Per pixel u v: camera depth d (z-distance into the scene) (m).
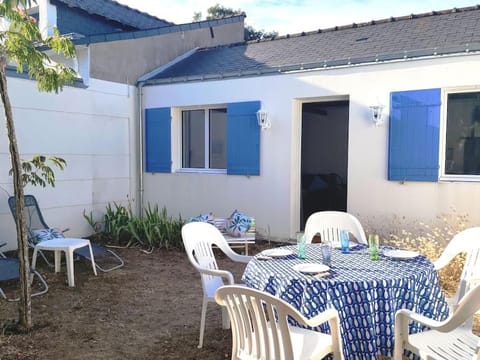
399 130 6.24
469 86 5.82
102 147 8.05
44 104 7.00
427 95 6.02
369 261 3.25
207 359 3.34
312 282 2.72
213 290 3.67
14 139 3.67
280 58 7.85
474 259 3.55
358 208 6.65
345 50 7.28
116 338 3.73
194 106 8.19
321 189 9.07
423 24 7.66
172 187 8.45
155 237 7.11
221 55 9.27
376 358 2.69
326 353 2.56
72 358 3.36
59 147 7.27
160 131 8.47
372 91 6.43
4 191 6.50
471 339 2.70
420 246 5.49
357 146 6.61
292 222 7.25
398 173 6.28
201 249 4.05
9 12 3.37
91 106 7.79
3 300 4.66
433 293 2.93
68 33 7.68
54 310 4.38
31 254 6.39
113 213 7.86
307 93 6.93
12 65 6.47
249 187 7.59
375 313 2.70
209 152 8.30
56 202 7.27
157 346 3.58
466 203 5.88
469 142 5.97
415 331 2.79
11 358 3.34
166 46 9.33
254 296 2.35
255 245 7.14
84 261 6.25
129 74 8.51
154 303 4.59
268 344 2.38
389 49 6.70
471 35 6.36
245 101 7.50
